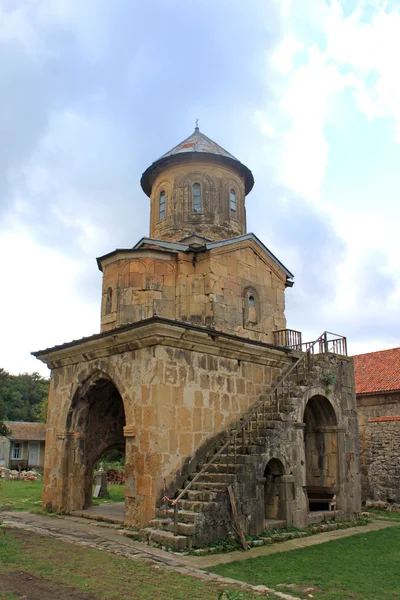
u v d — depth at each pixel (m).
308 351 16.23
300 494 13.73
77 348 14.98
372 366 26.36
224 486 11.55
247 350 15.13
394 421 20.89
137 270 17.11
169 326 12.66
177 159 20.00
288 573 9.04
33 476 34.56
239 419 14.75
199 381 13.76
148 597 7.19
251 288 18.12
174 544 10.13
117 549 10.10
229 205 20.05
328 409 16.27
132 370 13.42
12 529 12.23
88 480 15.94
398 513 18.91
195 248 17.09
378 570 9.55
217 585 7.92
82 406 15.72
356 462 16.72
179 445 12.79
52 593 7.28
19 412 73.62
